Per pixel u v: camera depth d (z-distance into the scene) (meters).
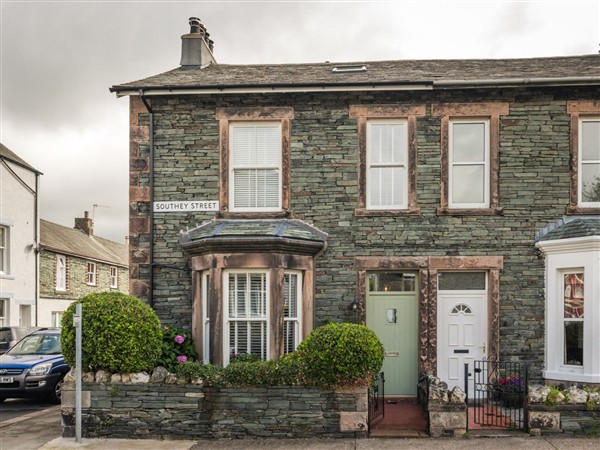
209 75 12.59
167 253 11.64
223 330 10.64
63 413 9.19
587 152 11.45
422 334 11.20
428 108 11.55
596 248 10.20
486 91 11.44
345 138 11.62
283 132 11.67
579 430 8.69
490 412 10.20
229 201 11.75
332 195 11.55
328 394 8.92
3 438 9.33
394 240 11.38
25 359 13.11
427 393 9.50
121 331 9.05
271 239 10.50
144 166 11.77
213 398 9.07
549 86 11.20
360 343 8.75
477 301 11.41
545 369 10.95
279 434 8.95
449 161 11.51
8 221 20.81
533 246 11.20
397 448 8.26
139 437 9.05
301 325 11.08
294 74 12.55
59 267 25.58
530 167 11.34
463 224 11.32
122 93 11.55
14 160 21.05
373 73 12.36
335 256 11.42
